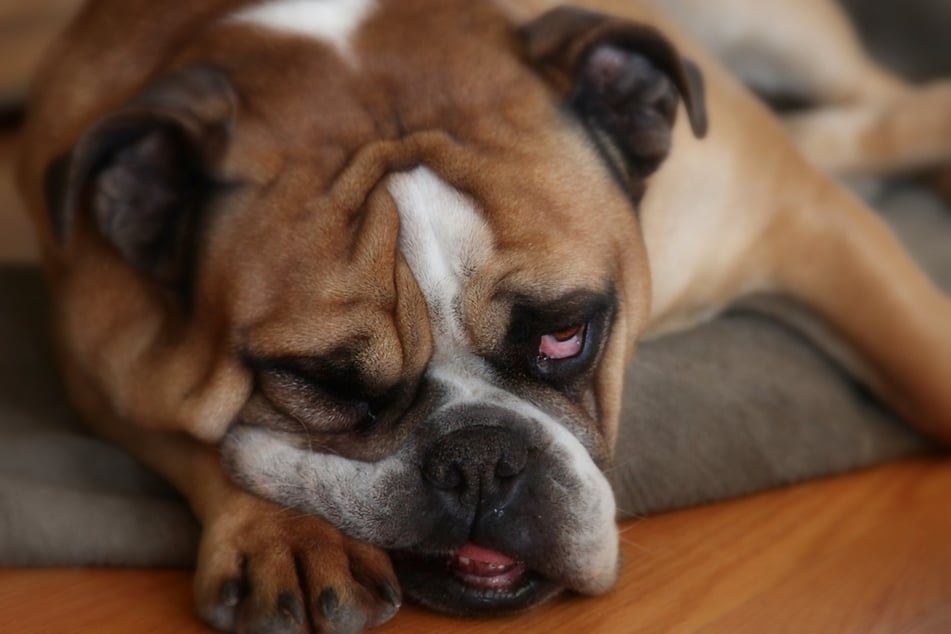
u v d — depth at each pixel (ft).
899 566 4.79
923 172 6.11
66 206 4.51
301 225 4.55
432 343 4.57
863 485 5.13
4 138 6.33
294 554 4.50
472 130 4.64
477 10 4.83
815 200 5.26
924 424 5.24
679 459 4.99
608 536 4.59
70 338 4.84
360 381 4.54
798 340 5.35
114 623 4.54
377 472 4.54
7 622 4.55
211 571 4.52
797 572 4.76
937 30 6.49
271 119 4.61
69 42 5.09
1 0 6.21
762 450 5.08
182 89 4.56
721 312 5.39
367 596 4.48
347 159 4.59
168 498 4.89
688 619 4.60
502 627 4.57
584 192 4.66
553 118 4.70
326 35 4.74
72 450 4.94
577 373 4.65
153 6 4.97
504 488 4.51
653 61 4.76
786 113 6.23
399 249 4.54
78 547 4.71
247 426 4.64
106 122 4.51
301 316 4.52
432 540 4.51
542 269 4.56
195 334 4.63
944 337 5.20
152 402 4.70
